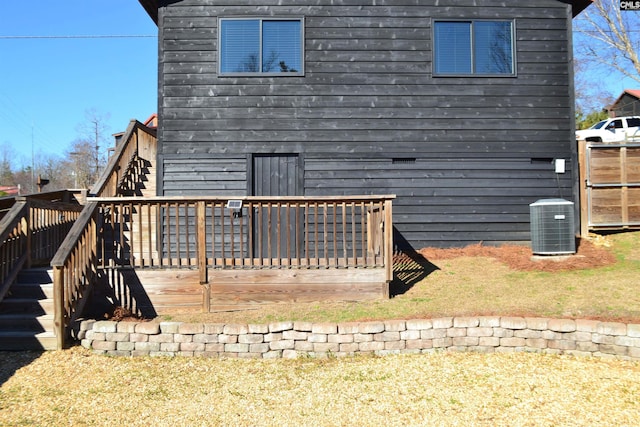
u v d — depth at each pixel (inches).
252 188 415.8
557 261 342.6
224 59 418.0
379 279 293.4
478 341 237.8
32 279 286.5
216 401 191.3
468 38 425.7
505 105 423.5
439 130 420.8
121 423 174.4
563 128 426.0
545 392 194.1
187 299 288.8
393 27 422.3
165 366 226.2
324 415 179.9
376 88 419.5
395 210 418.0
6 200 327.9
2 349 240.1
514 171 422.6
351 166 417.1
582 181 408.5
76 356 234.2
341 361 230.7
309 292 292.5
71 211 371.2
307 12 420.8
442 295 292.7
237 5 419.2
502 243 420.2
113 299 286.5
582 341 229.5
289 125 416.2
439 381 205.8
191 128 414.3
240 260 295.3
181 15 418.6
